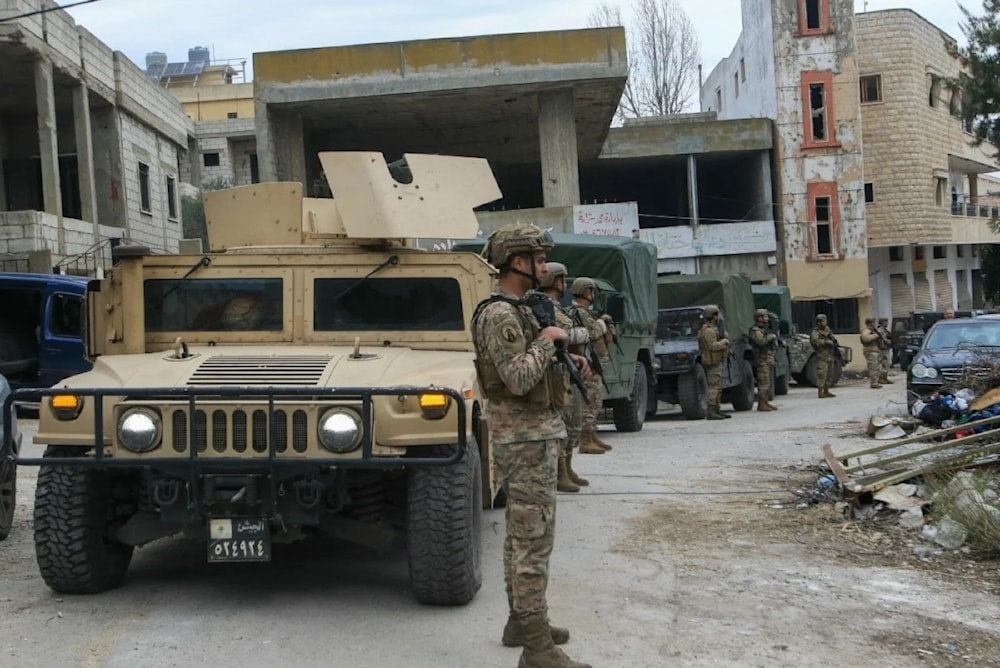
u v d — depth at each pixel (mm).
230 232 7230
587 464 10938
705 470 10367
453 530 5363
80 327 16031
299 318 6453
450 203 6656
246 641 4973
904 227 40125
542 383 4395
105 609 5523
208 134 48969
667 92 47531
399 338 6406
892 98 40062
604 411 17859
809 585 6051
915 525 7285
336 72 23984
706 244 34188
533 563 4418
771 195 35156
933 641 5051
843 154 35000
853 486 7922
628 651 4875
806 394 23859
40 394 5289
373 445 5242
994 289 47781
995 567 6391
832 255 35031
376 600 5691
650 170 37781
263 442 5137
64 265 21188
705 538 7285
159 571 6371
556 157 24094
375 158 6504
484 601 5676
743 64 40219
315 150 27844
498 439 4465
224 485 5207
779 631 5195
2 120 25609
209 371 5660
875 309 41375
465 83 23531
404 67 23812
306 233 7168
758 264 34344
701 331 16781
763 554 6801
